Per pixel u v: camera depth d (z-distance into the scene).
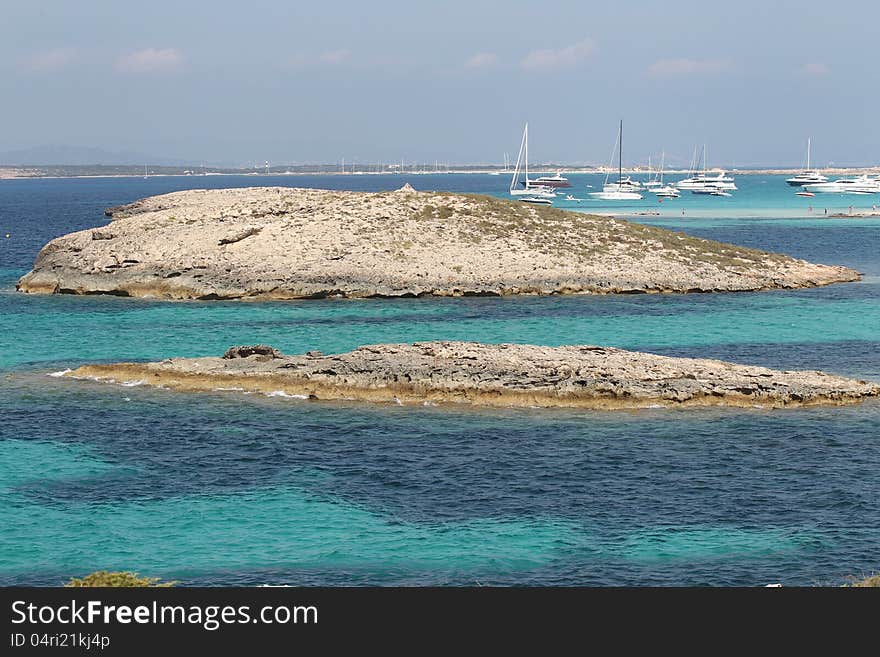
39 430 49.19
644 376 52.97
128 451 45.97
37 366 63.25
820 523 37.03
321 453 45.38
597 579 32.19
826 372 61.62
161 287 92.81
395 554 34.34
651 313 83.62
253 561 33.81
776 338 72.75
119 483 41.78
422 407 51.91
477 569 33.09
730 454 44.78
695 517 37.72
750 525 36.88
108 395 55.09
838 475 42.09
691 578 32.28
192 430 48.84
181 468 43.59
